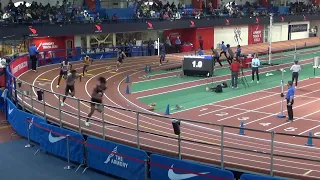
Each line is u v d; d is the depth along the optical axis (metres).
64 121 16.55
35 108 18.73
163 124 17.72
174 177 11.93
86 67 32.56
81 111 19.25
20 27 34.50
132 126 17.00
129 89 26.48
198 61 32.25
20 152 15.98
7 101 20.08
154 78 31.83
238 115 20.73
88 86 27.12
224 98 24.91
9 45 34.34
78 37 41.50
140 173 12.66
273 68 37.09
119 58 35.75
